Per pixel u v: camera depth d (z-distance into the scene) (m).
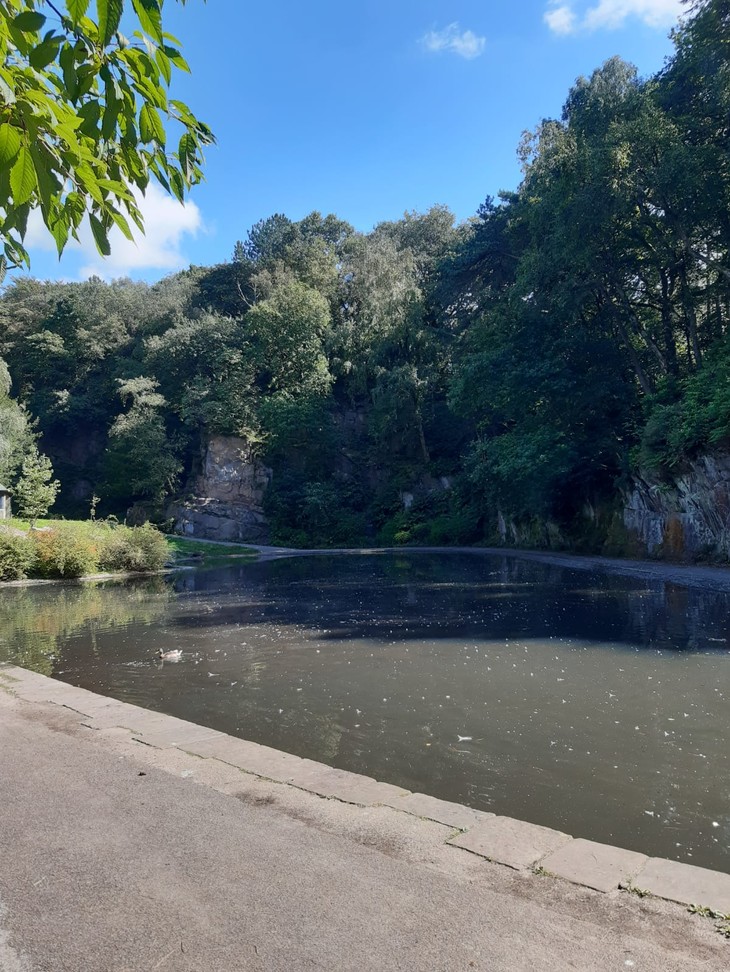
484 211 40.84
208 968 2.43
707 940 2.62
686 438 22.39
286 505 49.47
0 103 2.00
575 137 26.98
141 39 2.08
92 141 2.37
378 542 47.94
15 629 14.00
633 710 7.34
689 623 12.67
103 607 17.45
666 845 4.35
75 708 6.50
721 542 22.11
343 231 68.25
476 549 39.41
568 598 16.83
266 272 59.06
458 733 6.71
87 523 36.09
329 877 3.14
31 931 2.69
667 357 29.39
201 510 48.44
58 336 58.06
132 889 3.02
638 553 27.09
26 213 2.14
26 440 41.12
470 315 45.78
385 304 51.72
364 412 56.16
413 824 3.81
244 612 15.91
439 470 48.97
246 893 2.98
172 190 2.54
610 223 25.31
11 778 4.54
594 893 3.01
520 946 2.57
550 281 29.92
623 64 34.38
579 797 5.13
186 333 53.03
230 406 50.41
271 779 4.57
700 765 5.75
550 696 7.97
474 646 11.09
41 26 1.93
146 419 49.69
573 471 31.66
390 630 12.87
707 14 20.67
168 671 9.80
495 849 3.47
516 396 31.20
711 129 24.17
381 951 2.54
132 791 4.30
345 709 7.64
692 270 27.31
